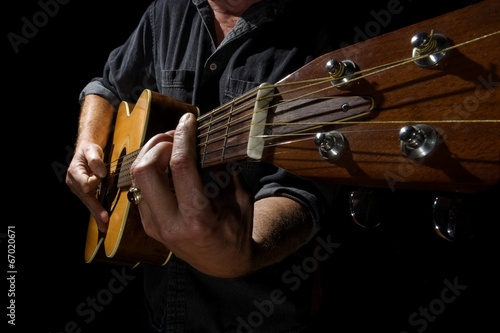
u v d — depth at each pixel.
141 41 1.50
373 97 0.58
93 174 1.45
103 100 1.61
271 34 1.18
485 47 0.48
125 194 1.24
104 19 2.43
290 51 1.16
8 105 2.45
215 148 0.82
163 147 0.78
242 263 0.82
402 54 0.56
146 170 0.76
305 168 0.65
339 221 1.62
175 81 1.31
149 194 0.77
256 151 0.71
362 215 0.58
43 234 2.46
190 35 1.34
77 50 2.46
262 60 1.17
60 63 2.46
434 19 0.53
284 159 0.69
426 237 1.59
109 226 1.33
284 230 0.90
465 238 0.50
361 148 0.58
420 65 0.52
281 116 0.70
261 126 0.72
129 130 1.33
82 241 2.51
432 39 0.49
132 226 1.20
